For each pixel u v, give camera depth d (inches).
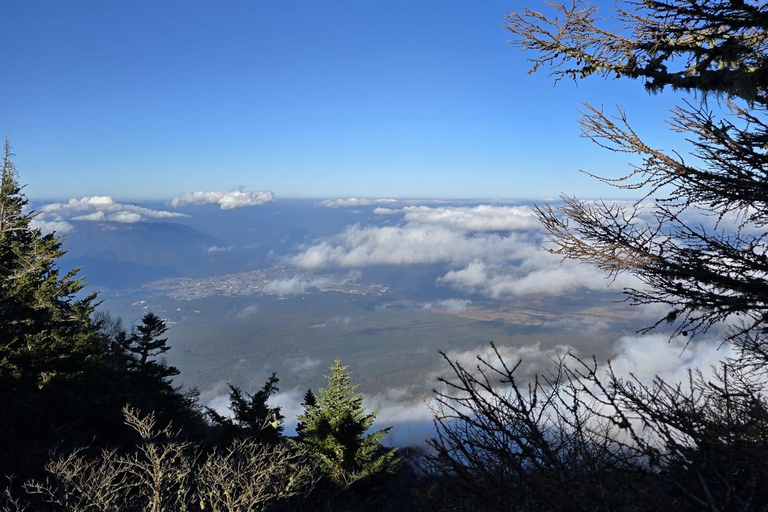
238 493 410.0
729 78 157.8
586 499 91.7
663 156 144.6
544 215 168.4
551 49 184.1
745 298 129.2
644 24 165.9
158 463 380.5
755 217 143.1
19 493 436.1
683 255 143.4
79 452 548.1
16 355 536.7
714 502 83.2
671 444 91.1
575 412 99.0
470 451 103.7
